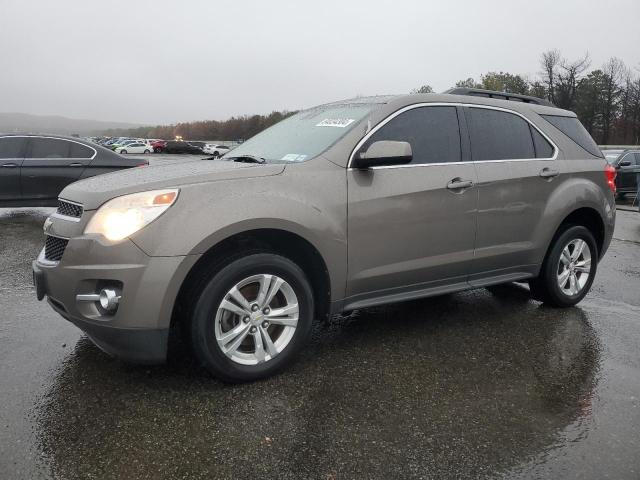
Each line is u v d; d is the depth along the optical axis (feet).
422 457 7.97
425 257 12.17
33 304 14.97
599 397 9.97
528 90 200.03
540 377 10.77
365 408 9.36
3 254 21.72
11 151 29.40
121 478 7.34
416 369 11.02
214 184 9.70
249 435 8.43
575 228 15.05
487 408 9.46
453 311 14.96
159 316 9.09
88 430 8.48
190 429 8.56
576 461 7.95
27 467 7.52
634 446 8.38
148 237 9.02
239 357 10.03
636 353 12.16
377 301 11.77
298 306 10.52
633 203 52.75
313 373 10.73
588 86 203.82
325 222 10.55
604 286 18.44
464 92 13.97
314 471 7.58
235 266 9.62
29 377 10.27
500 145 13.67
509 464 7.84
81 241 9.21
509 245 13.65
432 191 12.02
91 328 9.27
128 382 10.12
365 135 11.50
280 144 12.64
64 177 29.99
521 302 15.97
